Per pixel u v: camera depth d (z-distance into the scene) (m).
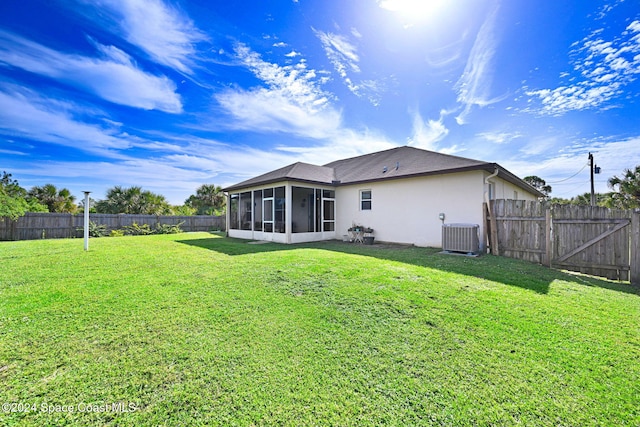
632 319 3.49
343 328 3.21
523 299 4.14
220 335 3.02
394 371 2.40
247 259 7.10
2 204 12.39
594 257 6.18
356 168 13.83
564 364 2.51
